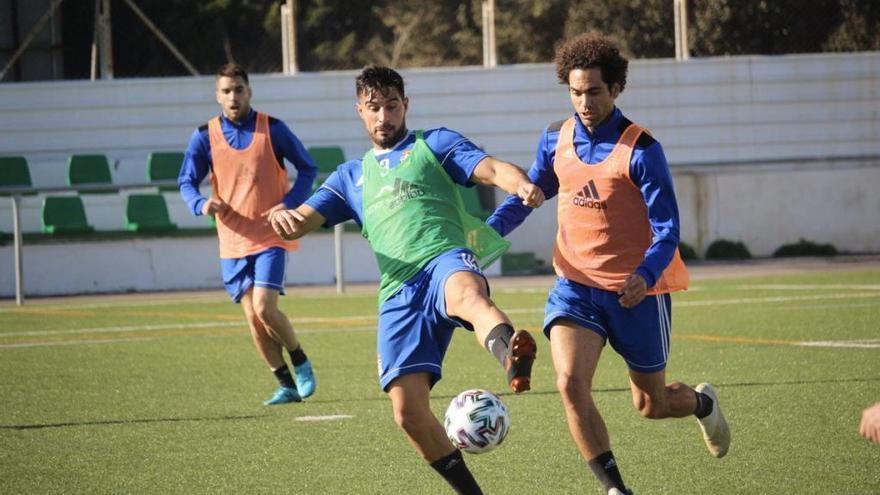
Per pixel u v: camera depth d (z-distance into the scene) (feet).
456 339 106.11
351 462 56.24
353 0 257.55
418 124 188.03
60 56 205.57
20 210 152.56
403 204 44.96
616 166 45.88
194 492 50.88
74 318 128.67
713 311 120.47
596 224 46.62
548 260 184.44
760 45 222.89
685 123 193.26
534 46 243.40
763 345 94.58
